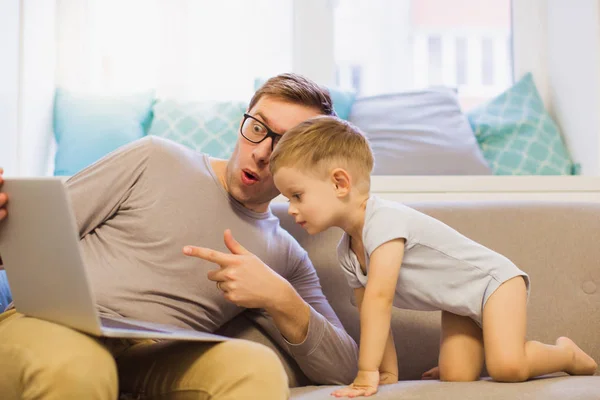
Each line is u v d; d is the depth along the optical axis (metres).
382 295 1.19
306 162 1.22
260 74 2.34
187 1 2.29
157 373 1.03
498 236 1.57
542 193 1.99
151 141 1.31
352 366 1.33
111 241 1.23
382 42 2.46
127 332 0.90
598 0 2.14
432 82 2.48
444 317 1.34
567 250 1.55
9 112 1.84
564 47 2.33
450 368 1.29
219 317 1.31
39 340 0.88
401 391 1.08
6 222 0.99
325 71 2.39
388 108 2.23
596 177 2.00
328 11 2.39
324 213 1.24
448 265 1.27
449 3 2.49
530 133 2.25
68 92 2.15
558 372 1.35
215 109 2.16
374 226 1.23
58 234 0.89
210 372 0.95
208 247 1.28
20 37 1.90
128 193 1.27
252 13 2.34
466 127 2.20
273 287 1.18
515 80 2.47
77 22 2.22
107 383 0.86
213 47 2.31
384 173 2.11
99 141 2.04
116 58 2.25
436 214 1.59
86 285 0.87
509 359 1.19
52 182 0.88
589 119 2.19
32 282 0.97
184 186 1.29
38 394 0.82
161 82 2.27
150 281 1.20
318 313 1.29
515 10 2.46
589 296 1.51
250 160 1.28
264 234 1.37
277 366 0.95
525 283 1.31
